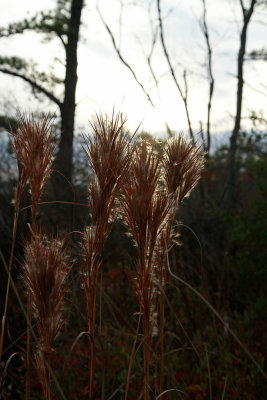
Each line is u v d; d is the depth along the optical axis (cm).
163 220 126
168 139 147
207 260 561
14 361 330
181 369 297
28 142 140
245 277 555
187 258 498
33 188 142
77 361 311
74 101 1107
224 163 1034
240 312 508
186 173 143
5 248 359
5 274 304
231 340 347
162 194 124
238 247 642
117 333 327
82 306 272
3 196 447
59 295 122
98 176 121
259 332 402
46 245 125
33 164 140
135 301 426
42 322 120
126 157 121
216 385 286
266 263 553
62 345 314
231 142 883
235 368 304
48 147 145
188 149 144
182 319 352
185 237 573
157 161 120
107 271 538
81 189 591
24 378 315
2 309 304
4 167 455
